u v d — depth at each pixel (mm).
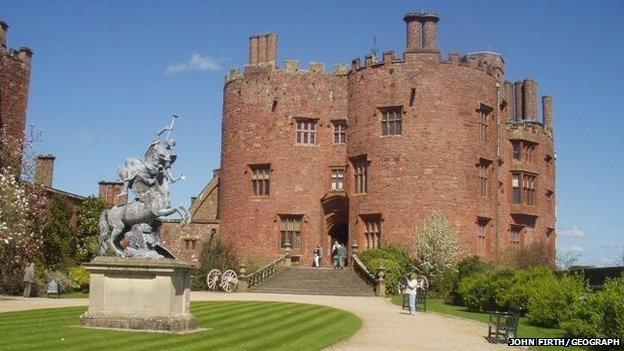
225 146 49000
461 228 42375
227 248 40812
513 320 16641
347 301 29516
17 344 13430
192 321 16922
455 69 43781
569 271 24625
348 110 46344
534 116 53781
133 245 17469
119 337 14867
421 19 44250
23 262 31797
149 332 15992
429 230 39188
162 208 17453
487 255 43812
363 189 44781
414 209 42312
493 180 45000
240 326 17812
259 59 48250
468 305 26781
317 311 22797
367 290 35562
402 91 43625
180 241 48156
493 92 45656
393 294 35469
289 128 47000
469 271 34531
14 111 40156
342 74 47312
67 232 36688
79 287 34781
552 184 53344
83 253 37562
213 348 13578
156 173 17797
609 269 22688
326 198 46531
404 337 17047
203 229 48062
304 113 47062
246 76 48281
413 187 42531
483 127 45031
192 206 51469
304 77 47438
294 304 25922
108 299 16844
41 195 37344
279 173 46688
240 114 48188
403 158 42969
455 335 17891
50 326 16688
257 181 47281
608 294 16359
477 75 44531
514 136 49281
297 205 46312
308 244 46062
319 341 15305
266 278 39000
